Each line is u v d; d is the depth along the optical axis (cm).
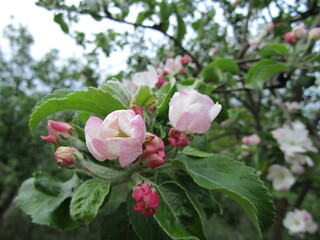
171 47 31
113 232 14
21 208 15
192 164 14
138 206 10
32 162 84
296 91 36
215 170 13
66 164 11
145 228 12
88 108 12
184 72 24
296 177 34
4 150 81
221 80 24
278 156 30
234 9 32
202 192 14
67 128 12
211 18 34
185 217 11
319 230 50
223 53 33
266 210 12
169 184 12
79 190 11
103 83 13
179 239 11
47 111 12
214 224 96
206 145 16
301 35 24
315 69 24
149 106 12
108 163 12
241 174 13
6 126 82
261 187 12
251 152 30
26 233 104
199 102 11
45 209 14
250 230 83
